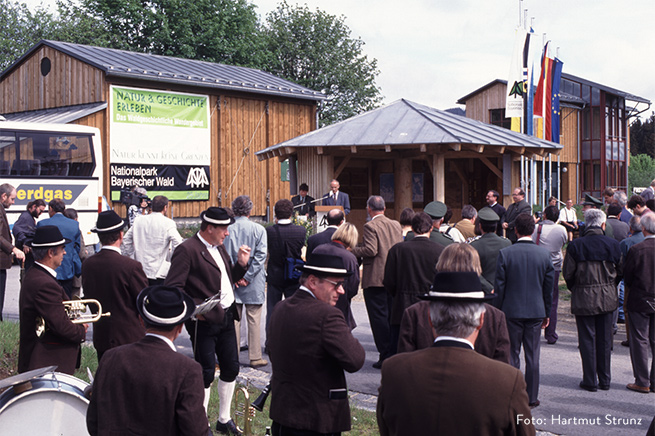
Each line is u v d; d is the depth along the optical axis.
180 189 23.56
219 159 24.67
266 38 48.16
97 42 38.44
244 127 25.47
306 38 50.53
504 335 4.48
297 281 8.12
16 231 9.40
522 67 23.27
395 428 2.64
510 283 6.46
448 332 2.69
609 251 7.02
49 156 17.98
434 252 6.92
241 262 5.88
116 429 3.05
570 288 7.21
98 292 5.34
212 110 24.52
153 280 8.13
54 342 4.94
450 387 2.55
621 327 10.78
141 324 5.44
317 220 15.14
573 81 45.34
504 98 40.69
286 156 18.41
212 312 5.33
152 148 22.78
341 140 17.06
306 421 3.78
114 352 3.20
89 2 40.47
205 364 5.48
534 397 6.58
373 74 51.97
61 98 23.36
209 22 39.91
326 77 49.56
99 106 21.50
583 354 7.17
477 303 2.68
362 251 8.02
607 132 45.28
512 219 13.39
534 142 17.52
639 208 9.64
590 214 7.17
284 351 3.88
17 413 3.90
